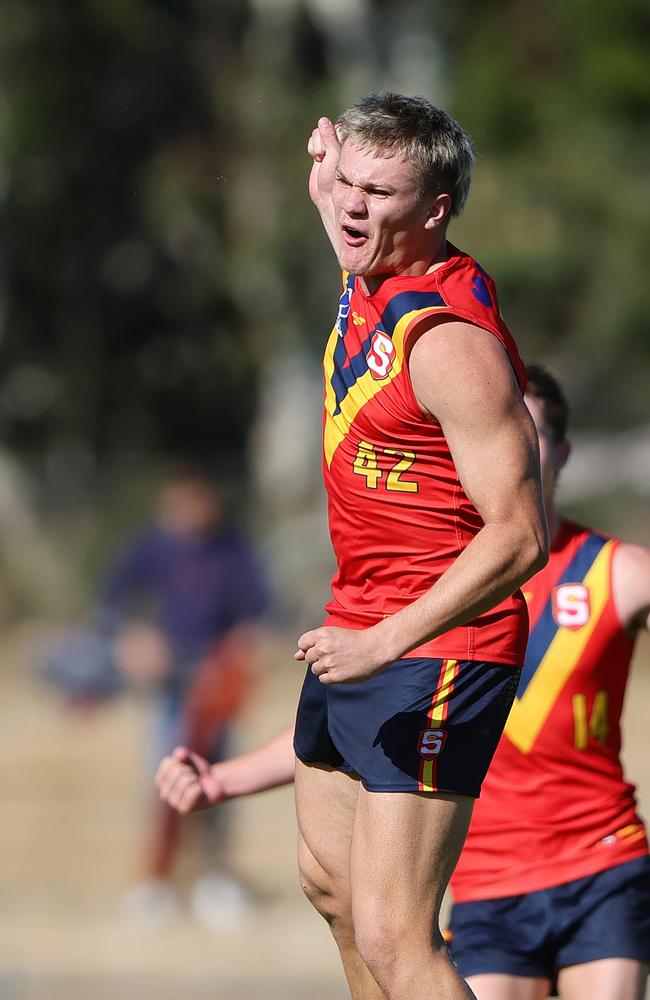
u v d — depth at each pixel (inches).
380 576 484.4
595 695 603.2
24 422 3951.8
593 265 3319.4
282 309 3727.9
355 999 526.0
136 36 3678.6
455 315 455.5
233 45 3841.0
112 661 1769.2
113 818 1685.5
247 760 576.4
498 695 481.7
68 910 1339.8
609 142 3348.9
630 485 3093.0
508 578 447.2
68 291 3924.7
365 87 3740.2
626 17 3376.0
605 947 591.8
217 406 4057.6
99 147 3774.6
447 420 454.9
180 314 3890.3
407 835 470.9
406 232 467.2
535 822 603.2
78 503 3065.9
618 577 604.7
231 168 3735.2
